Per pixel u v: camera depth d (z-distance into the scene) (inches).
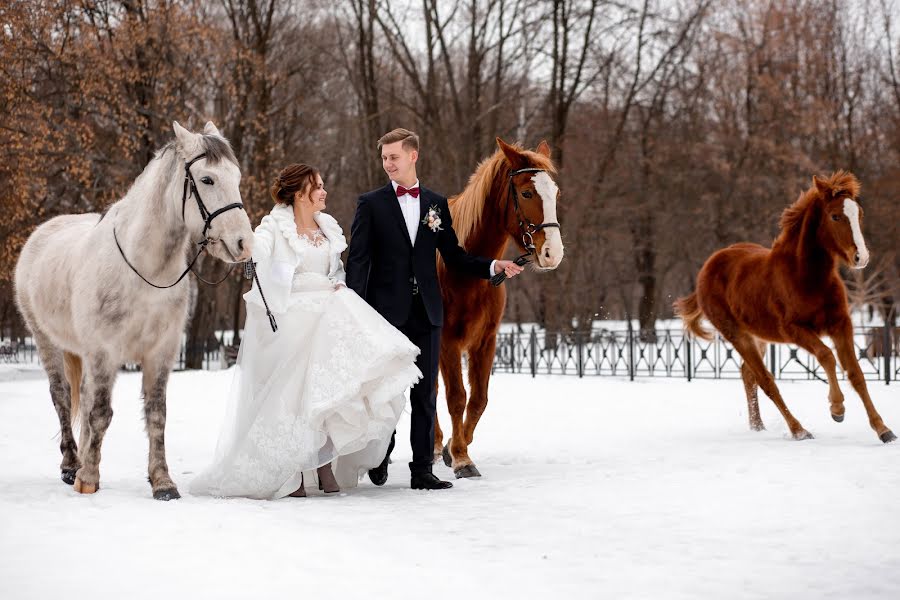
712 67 1183.6
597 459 305.1
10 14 786.2
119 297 239.8
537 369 860.0
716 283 378.0
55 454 343.9
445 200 266.4
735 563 163.6
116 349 243.4
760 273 355.6
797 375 672.4
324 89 1247.5
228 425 244.1
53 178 905.5
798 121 1158.3
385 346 235.3
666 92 1198.3
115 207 254.4
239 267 914.7
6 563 162.9
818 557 166.1
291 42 1127.0
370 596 144.9
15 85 797.9
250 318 246.4
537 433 391.9
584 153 1209.4
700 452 307.9
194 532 188.4
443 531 191.5
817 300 336.5
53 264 275.3
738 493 225.8
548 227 256.7
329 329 240.4
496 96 1083.3
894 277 1170.6
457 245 266.2
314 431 236.4
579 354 755.4
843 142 1209.4
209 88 983.0
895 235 1134.4
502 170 273.0
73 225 300.7
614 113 1216.2
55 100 871.7
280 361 241.3
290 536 185.2
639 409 476.1
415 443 254.7
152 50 892.6
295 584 151.1
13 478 282.2
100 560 165.0
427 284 257.1
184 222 234.7
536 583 152.6
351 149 1347.2
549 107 1163.9
